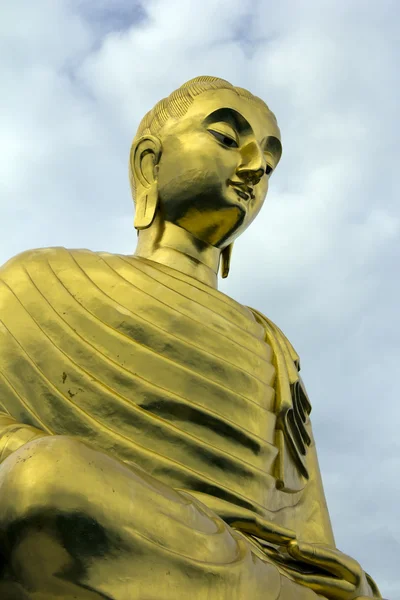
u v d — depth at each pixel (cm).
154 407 912
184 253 1083
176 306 989
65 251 1020
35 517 660
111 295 980
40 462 675
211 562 718
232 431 936
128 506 690
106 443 876
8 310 952
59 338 935
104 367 922
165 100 1135
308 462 1058
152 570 689
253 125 1098
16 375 919
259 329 1058
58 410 895
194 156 1073
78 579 668
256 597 750
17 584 679
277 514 959
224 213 1077
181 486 880
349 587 883
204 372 962
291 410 1016
